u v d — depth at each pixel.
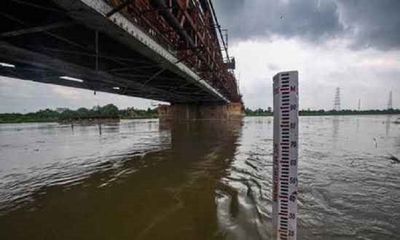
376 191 11.33
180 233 7.80
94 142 33.97
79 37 13.00
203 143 29.52
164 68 18.91
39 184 13.99
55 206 10.57
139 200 10.98
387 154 21.48
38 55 14.54
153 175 15.27
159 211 9.65
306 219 8.44
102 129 62.31
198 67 26.47
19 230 8.42
